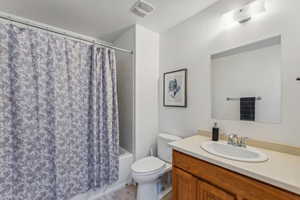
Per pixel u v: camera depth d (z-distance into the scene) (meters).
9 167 1.30
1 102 1.27
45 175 1.48
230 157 1.06
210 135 1.65
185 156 1.28
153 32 2.27
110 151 1.86
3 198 1.26
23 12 1.74
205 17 1.71
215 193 1.05
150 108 2.25
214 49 1.62
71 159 1.62
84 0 1.55
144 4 1.60
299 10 1.09
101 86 1.85
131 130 2.16
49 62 1.50
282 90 1.17
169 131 2.17
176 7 1.68
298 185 0.72
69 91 1.64
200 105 1.77
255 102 1.35
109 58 1.95
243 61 1.43
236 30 1.44
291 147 1.11
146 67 2.20
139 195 1.63
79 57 1.72
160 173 1.64
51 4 1.61
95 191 1.80
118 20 1.96
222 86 1.58
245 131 1.38
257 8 1.27
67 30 2.22
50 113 1.51
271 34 1.23
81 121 1.72
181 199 1.31
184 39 1.95
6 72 1.30
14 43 1.33
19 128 1.35
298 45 1.10
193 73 1.85
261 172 0.85
